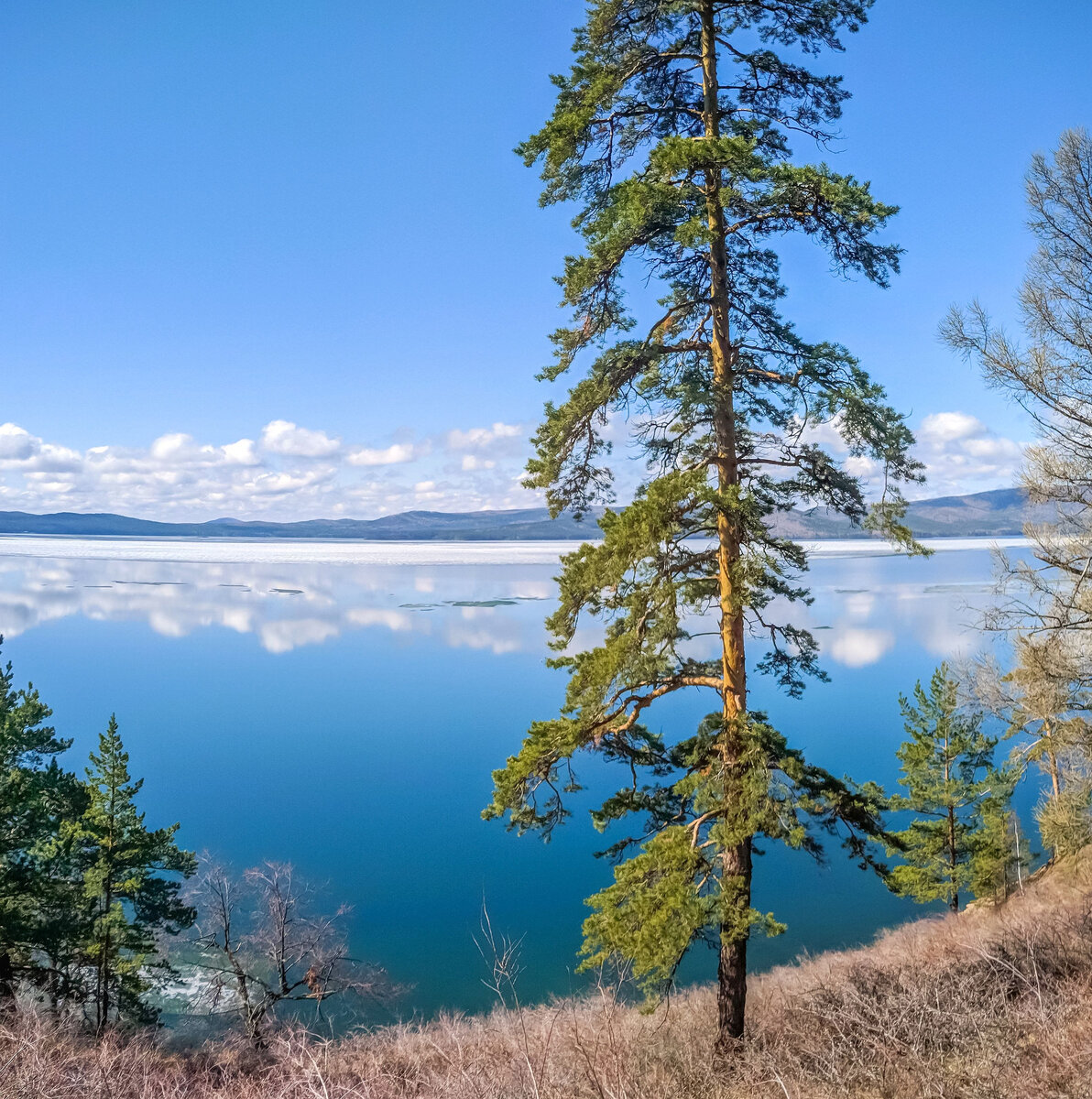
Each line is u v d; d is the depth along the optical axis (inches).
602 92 368.5
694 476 341.1
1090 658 549.3
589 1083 265.9
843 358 349.1
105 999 711.1
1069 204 500.7
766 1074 325.1
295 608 6875.0
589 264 361.4
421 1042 364.2
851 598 6427.2
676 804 414.6
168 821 1718.8
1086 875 759.7
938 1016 334.0
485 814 378.6
